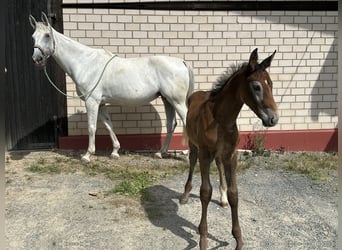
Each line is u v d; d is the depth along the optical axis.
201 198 3.25
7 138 6.62
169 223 4.00
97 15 6.36
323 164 5.98
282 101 6.82
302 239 3.72
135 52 6.50
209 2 6.48
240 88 2.90
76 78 5.74
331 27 6.73
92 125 5.82
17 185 5.01
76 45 5.71
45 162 5.93
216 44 6.61
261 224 4.02
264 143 6.71
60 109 6.56
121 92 5.79
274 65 6.75
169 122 6.20
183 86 5.75
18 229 3.87
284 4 6.61
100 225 3.95
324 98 6.85
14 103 6.59
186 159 6.23
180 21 6.50
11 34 6.42
